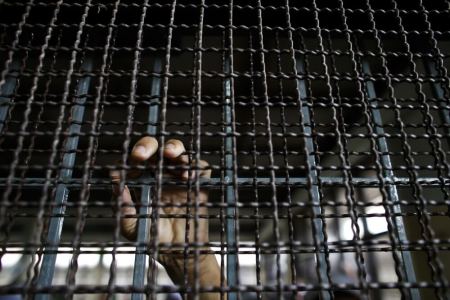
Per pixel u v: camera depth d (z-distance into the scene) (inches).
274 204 15.4
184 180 22.2
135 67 17.7
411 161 17.4
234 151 16.4
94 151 18.6
